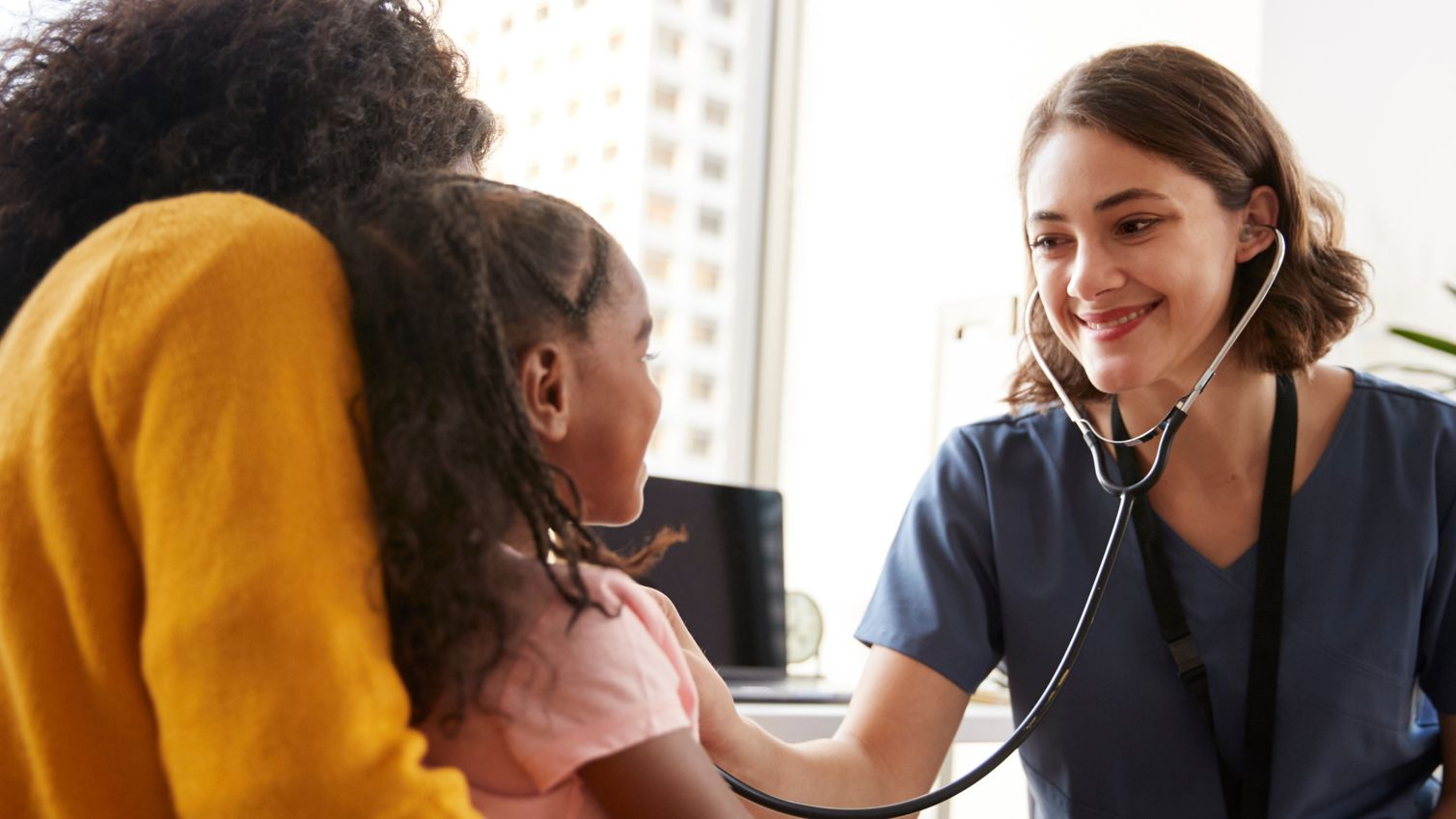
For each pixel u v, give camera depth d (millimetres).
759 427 3268
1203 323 1064
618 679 590
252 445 520
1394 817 1143
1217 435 1143
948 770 1976
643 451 691
